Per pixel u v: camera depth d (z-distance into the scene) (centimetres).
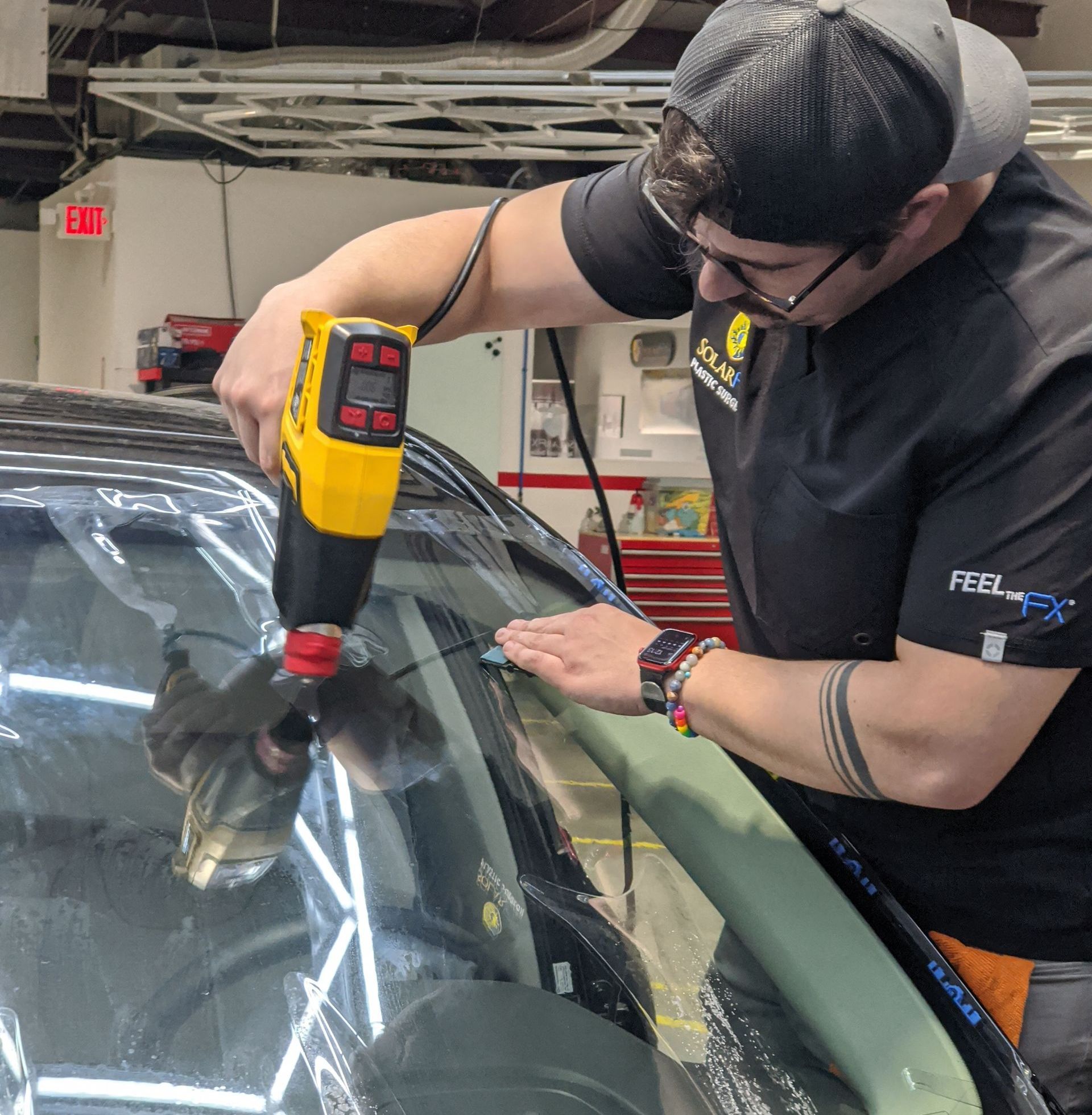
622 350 566
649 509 580
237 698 84
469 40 544
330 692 88
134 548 92
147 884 71
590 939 81
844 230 76
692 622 562
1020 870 96
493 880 82
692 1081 72
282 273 554
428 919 77
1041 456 79
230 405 93
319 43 605
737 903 85
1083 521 78
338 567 82
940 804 84
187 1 518
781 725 87
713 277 87
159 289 539
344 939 73
